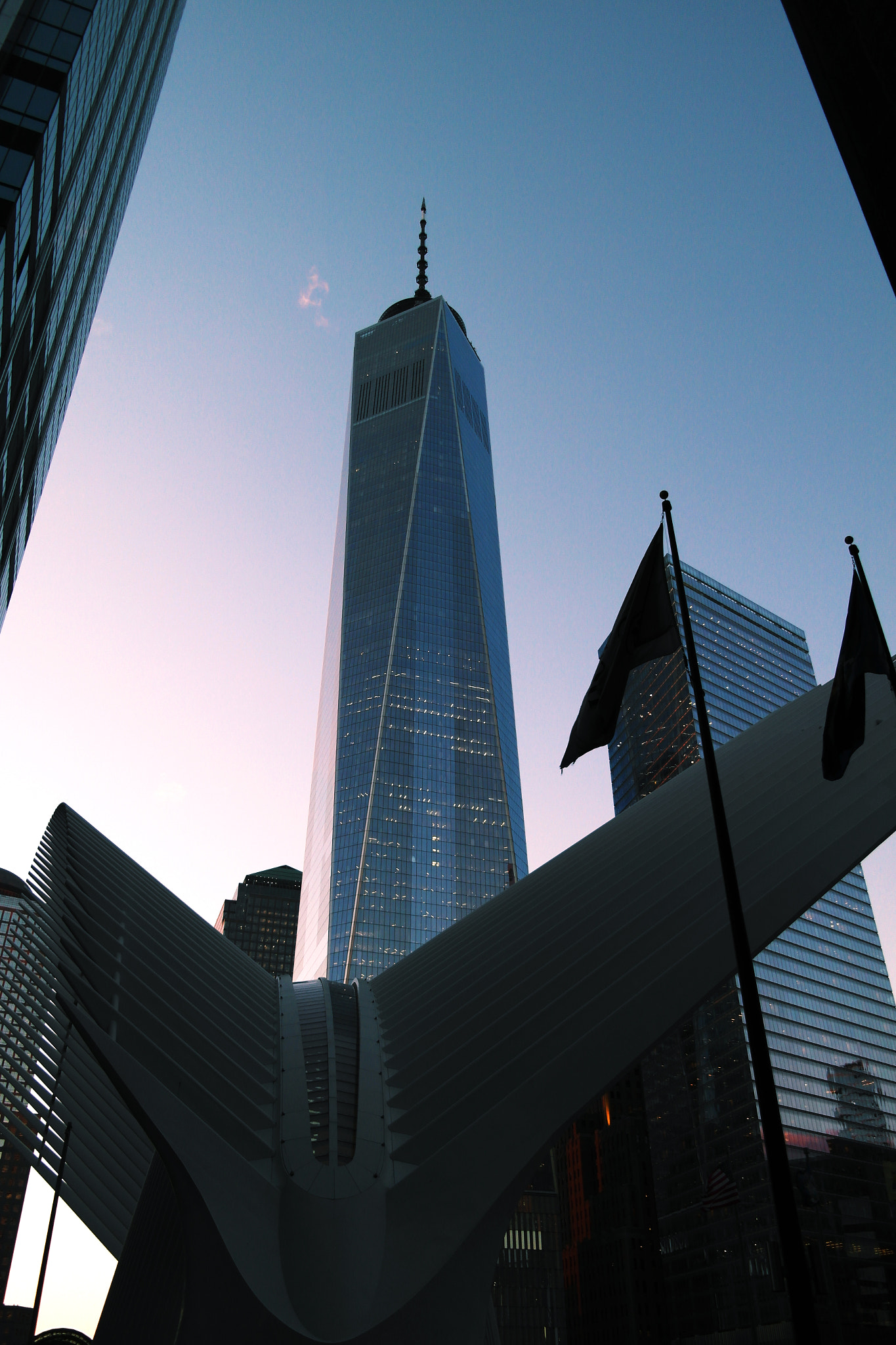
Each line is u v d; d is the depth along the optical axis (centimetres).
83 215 5028
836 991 14212
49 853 5109
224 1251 2727
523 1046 3300
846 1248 11356
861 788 3584
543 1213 14162
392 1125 3356
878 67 2250
